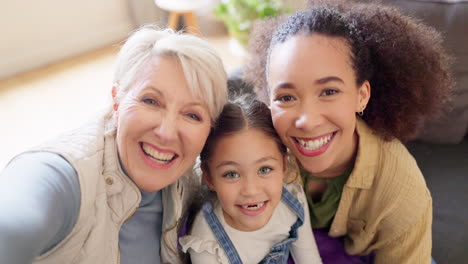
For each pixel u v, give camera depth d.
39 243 0.54
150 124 0.70
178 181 0.86
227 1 2.25
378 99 0.90
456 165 1.33
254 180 0.83
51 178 0.62
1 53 2.44
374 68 0.89
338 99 0.77
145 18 2.84
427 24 1.25
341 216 0.99
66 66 2.61
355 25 0.86
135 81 0.72
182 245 0.86
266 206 0.86
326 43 0.75
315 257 0.97
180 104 0.71
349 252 1.06
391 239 0.97
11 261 0.49
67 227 0.65
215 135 0.83
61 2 2.55
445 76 0.98
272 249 0.91
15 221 0.52
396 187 0.89
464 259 1.10
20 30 2.46
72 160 0.66
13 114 2.18
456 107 1.31
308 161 0.83
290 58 0.75
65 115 2.18
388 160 0.89
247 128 0.82
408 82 0.88
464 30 1.22
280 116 0.79
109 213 0.74
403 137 0.93
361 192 0.94
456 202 1.23
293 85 0.76
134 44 0.75
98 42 2.78
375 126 0.91
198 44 0.73
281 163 0.87
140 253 0.81
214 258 0.87
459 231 1.15
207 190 0.97
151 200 0.83
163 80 0.70
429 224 0.92
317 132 0.78
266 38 1.00
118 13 2.82
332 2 0.96
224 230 0.89
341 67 0.76
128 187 0.76
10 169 0.63
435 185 1.28
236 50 2.49
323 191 1.01
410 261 0.95
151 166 0.73
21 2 2.40
